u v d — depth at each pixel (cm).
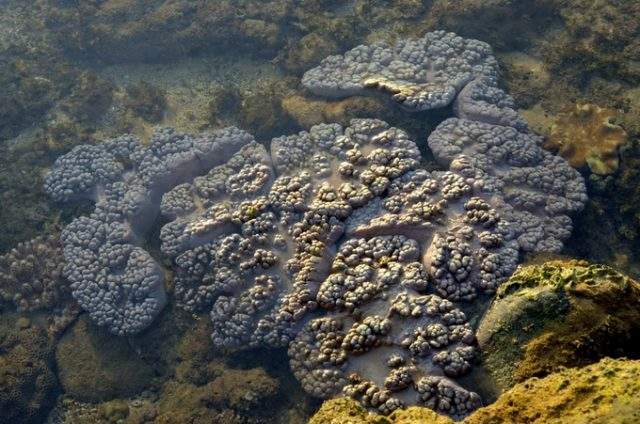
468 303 652
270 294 751
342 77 960
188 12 1177
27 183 1009
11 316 912
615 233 804
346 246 727
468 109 868
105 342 873
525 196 773
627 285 490
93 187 962
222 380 786
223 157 950
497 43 1002
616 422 339
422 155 883
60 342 888
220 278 786
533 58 983
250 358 806
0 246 952
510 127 845
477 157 809
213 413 765
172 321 867
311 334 705
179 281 859
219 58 1166
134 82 1179
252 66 1142
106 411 824
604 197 817
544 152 833
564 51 935
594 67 905
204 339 838
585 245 796
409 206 746
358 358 640
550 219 764
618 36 913
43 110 1128
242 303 762
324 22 1091
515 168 811
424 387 573
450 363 588
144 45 1175
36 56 1219
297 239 761
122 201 924
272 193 818
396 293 662
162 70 1181
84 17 1234
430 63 942
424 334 616
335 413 461
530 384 420
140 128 1081
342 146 850
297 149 883
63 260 902
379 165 793
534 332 525
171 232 865
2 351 878
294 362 705
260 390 761
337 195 784
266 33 1118
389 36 1055
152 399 838
